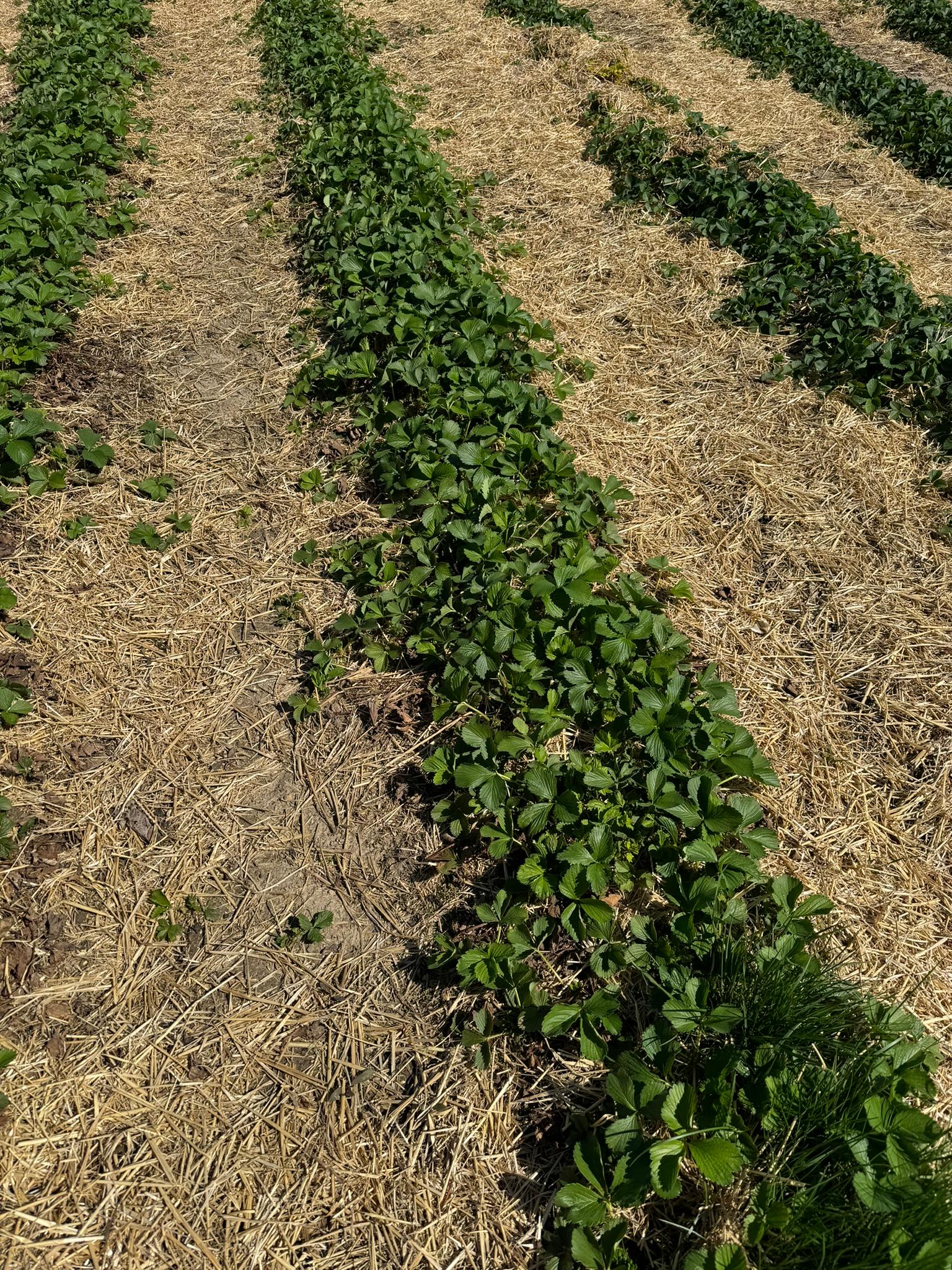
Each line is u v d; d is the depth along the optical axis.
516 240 7.36
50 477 4.84
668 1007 2.65
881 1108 2.31
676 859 3.15
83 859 3.37
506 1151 2.64
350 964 3.12
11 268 6.08
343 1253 2.46
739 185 7.55
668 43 11.45
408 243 6.29
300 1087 2.80
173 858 3.41
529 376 5.81
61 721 3.82
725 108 9.73
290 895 3.32
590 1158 2.43
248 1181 2.59
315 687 4.02
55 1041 2.87
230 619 4.34
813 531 4.94
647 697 3.52
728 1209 2.38
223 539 4.77
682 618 4.39
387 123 7.98
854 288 6.39
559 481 4.75
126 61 10.16
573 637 4.01
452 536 4.44
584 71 10.06
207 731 3.86
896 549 4.83
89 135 7.82
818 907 2.99
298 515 4.91
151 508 4.91
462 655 3.76
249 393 5.78
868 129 9.32
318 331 6.24
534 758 3.52
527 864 3.14
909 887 3.37
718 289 6.81
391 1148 2.65
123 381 5.80
